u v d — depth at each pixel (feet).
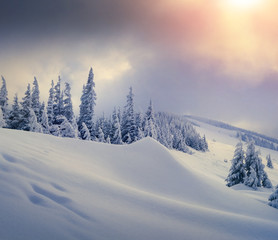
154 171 33.06
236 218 13.60
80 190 13.26
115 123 113.91
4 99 101.14
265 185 80.12
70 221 8.95
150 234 9.55
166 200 15.65
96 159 30.50
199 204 24.72
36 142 26.91
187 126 318.04
